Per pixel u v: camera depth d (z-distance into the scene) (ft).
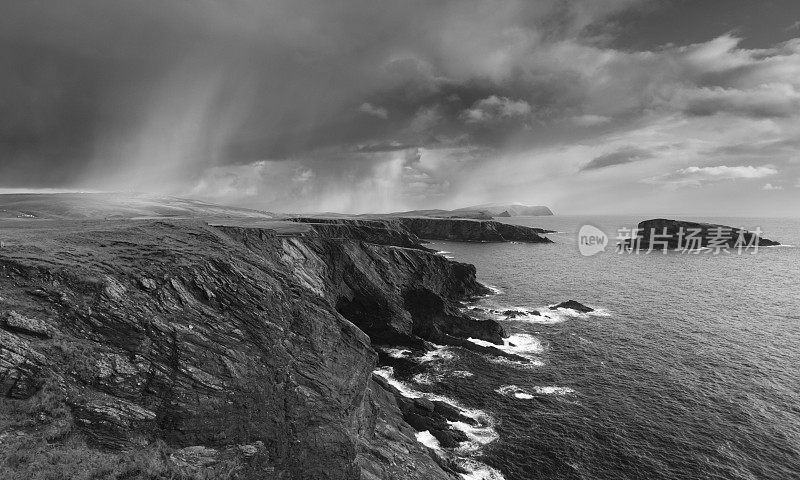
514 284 368.68
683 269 438.81
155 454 68.74
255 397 88.12
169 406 75.66
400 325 226.79
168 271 97.14
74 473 57.31
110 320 79.82
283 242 200.44
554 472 118.11
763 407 148.25
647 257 538.06
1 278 77.15
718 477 114.93
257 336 98.32
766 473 115.96
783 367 180.65
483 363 194.39
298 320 112.06
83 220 199.72
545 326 245.04
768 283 362.12
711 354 196.95
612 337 224.12
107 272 89.10
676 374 176.14
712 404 151.02
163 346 82.23
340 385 106.93
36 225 168.96
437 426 139.23
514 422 143.23
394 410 142.61
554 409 151.12
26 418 60.49
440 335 223.71
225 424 80.84
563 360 194.80
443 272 314.96
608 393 161.48
